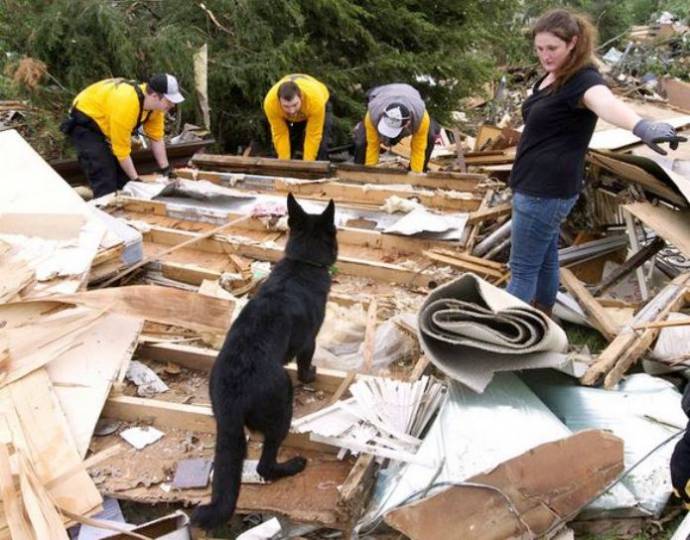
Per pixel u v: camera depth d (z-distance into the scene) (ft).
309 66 29.58
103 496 9.19
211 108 28.81
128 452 9.87
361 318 12.83
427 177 18.93
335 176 19.97
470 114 38.45
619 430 10.00
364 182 19.72
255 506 8.95
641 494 9.04
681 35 55.88
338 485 9.30
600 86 9.94
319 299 10.19
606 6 63.05
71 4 25.41
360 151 21.36
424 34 32.32
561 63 10.11
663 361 11.86
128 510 9.42
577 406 10.61
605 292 15.26
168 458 9.78
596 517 9.05
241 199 18.04
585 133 10.75
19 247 12.89
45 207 14.20
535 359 10.16
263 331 8.93
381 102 18.70
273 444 8.93
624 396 10.77
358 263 14.70
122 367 10.89
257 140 30.63
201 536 8.88
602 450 8.95
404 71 32.14
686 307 13.26
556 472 8.64
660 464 9.34
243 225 16.67
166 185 18.49
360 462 9.20
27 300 11.27
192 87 26.84
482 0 36.24
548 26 9.86
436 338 10.11
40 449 9.12
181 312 11.82
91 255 12.96
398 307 13.37
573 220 17.81
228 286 14.10
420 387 10.43
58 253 12.89
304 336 9.87
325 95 20.21
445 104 34.42
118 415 10.48
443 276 14.32
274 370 8.64
